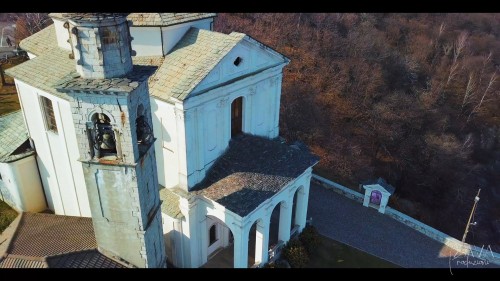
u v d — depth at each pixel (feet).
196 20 87.56
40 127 86.07
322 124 159.84
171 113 75.82
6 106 151.64
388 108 166.81
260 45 82.64
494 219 143.84
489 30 263.29
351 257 95.66
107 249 66.08
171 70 79.46
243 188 78.07
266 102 93.45
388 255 97.55
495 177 159.94
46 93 78.33
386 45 214.69
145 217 61.67
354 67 187.52
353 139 161.68
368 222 108.27
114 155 57.41
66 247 68.03
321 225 105.91
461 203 145.38
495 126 180.75
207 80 74.23
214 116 79.46
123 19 51.57
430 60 219.20
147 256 64.39
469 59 209.87
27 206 95.04
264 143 89.86
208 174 82.28
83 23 48.60
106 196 60.03
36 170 93.30
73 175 85.40
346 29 223.71
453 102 185.37
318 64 190.39
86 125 54.49
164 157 82.23
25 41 98.73
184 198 77.51
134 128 55.06
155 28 81.30
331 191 120.16
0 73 168.45
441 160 150.41
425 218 136.77
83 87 50.60
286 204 86.89
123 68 53.78
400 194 148.66
